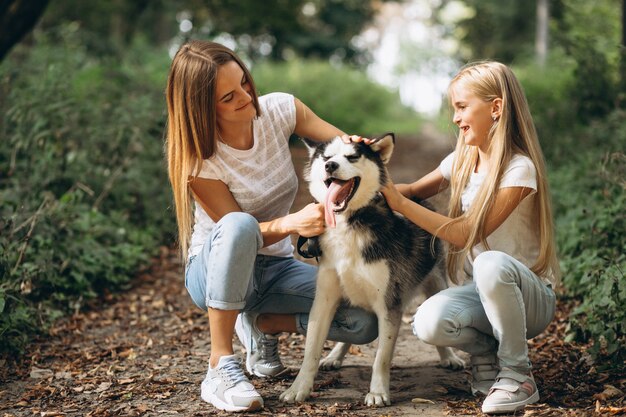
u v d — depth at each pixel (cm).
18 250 442
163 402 300
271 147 317
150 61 1165
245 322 334
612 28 1364
